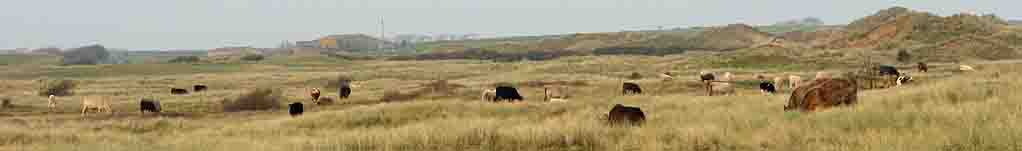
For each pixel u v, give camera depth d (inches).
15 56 6786.4
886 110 474.6
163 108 1462.8
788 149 353.1
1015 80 725.3
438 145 422.0
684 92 1562.5
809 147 350.3
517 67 3351.4
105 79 2965.1
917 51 2893.7
